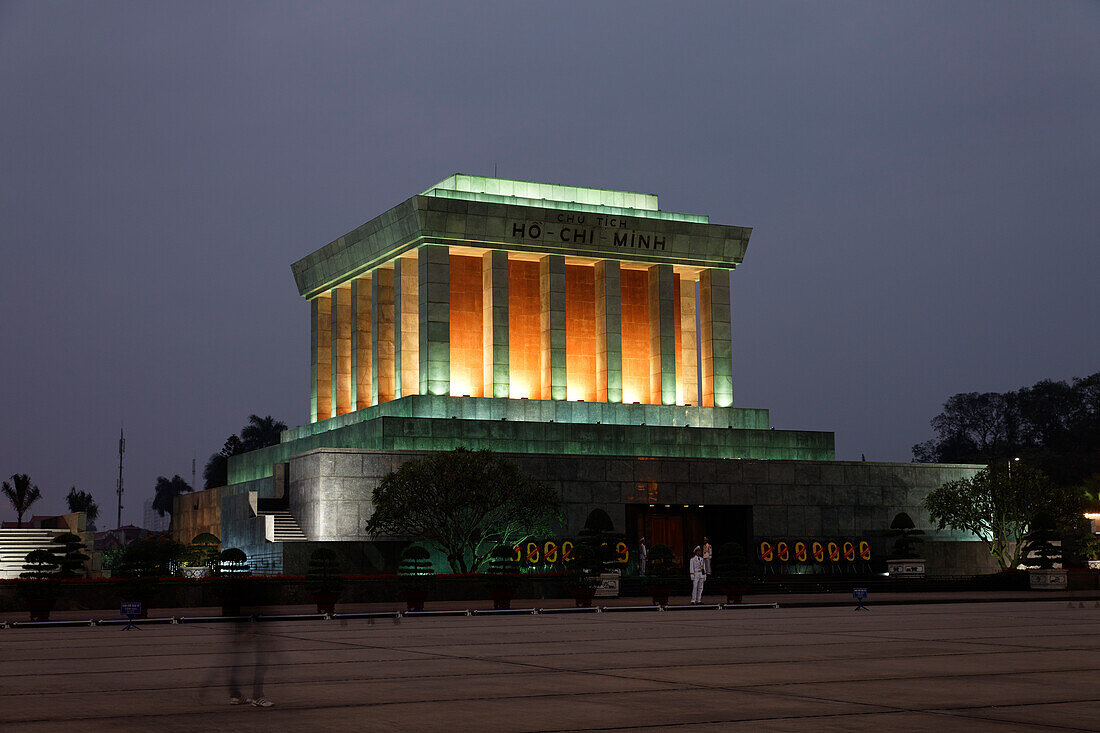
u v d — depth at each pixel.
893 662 22.59
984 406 162.25
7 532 66.00
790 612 44.03
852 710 15.77
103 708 16.53
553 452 72.06
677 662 22.84
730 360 80.12
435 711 15.92
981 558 75.38
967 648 25.97
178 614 43.25
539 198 77.81
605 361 76.62
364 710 16.06
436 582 52.16
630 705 16.39
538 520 65.75
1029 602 52.78
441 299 72.88
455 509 59.69
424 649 26.58
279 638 30.62
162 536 119.31
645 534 72.38
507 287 74.94
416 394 74.19
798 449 78.81
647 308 80.44
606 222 76.94
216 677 20.75
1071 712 15.55
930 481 79.00
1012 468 76.06
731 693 17.67
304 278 86.44
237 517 70.31
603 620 38.97
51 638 31.86
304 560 61.84
